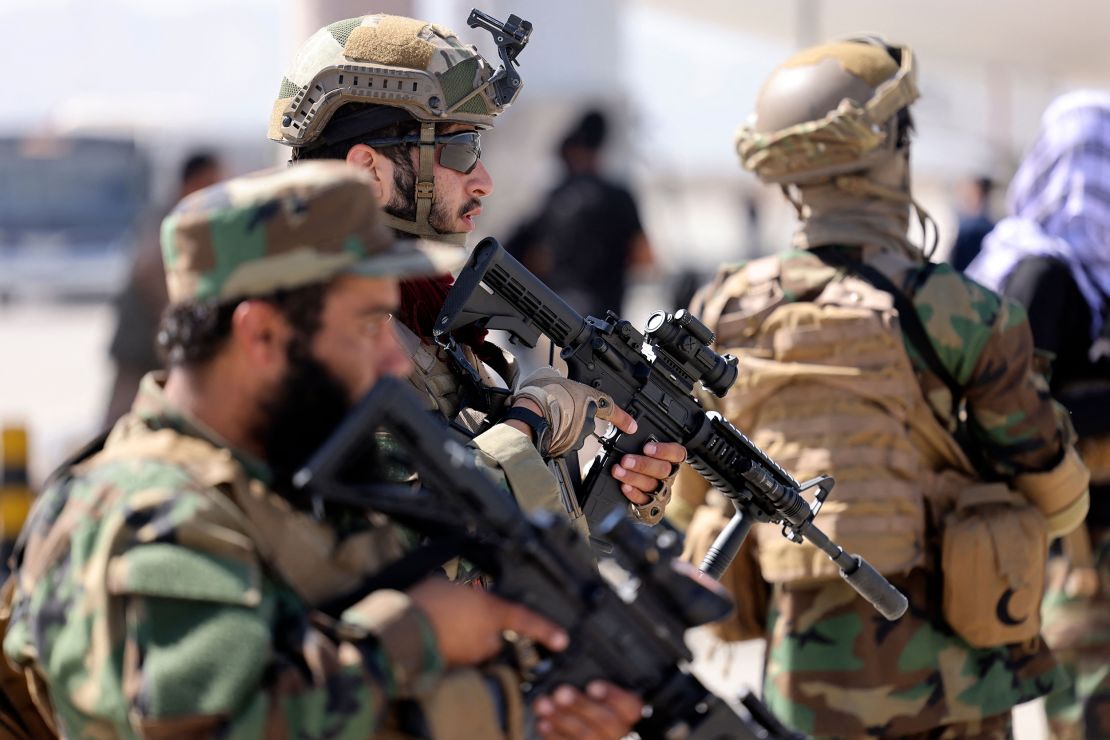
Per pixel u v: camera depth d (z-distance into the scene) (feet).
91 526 14.33
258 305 14.46
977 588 26.25
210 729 13.52
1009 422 27.07
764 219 163.94
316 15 45.50
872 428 26.81
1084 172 34.04
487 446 19.45
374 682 14.05
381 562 15.46
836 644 26.89
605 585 15.11
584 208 65.51
